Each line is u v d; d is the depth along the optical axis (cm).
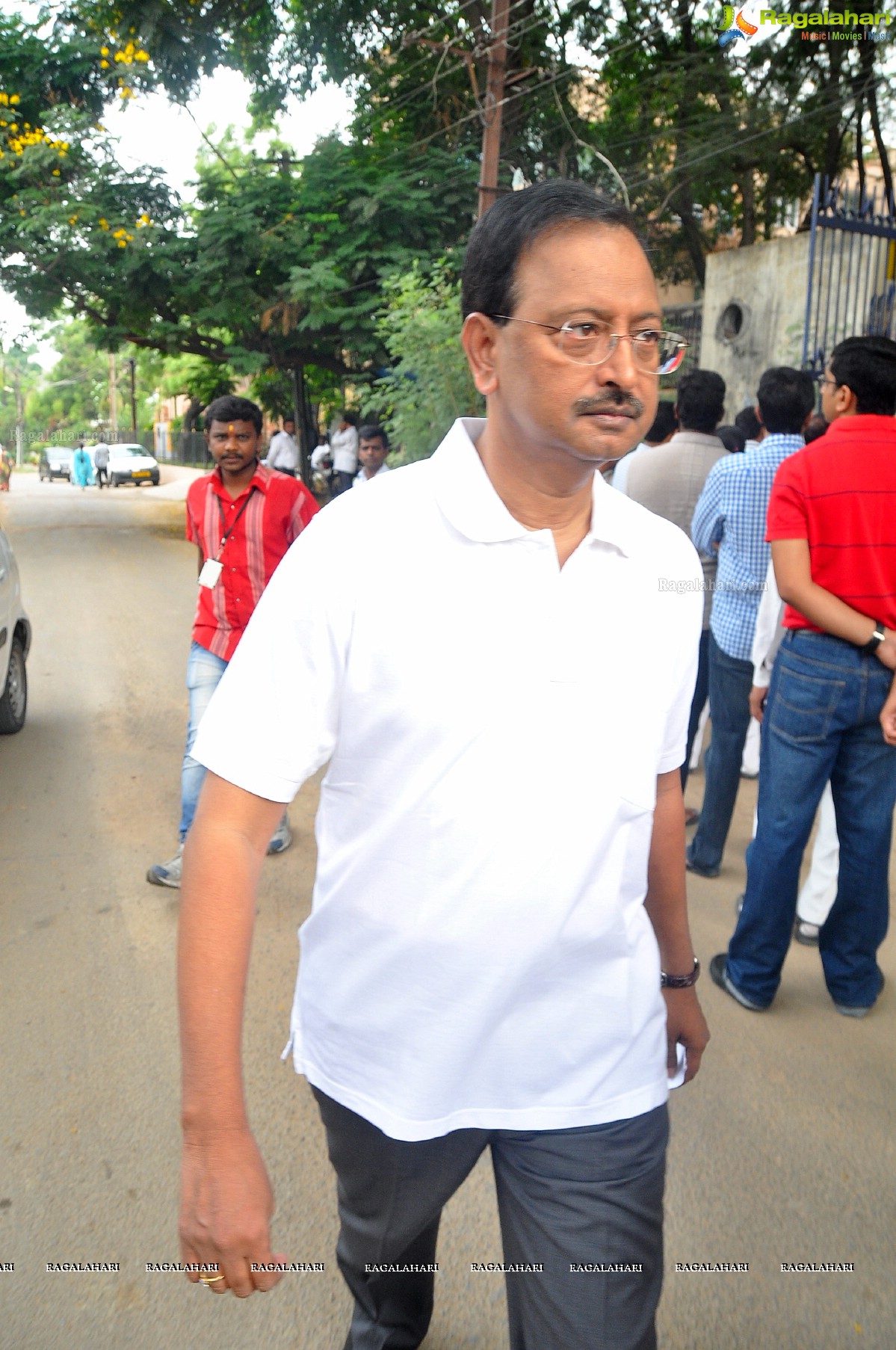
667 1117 144
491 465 127
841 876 310
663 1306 210
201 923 118
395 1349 170
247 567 391
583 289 113
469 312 124
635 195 1539
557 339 115
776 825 304
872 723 291
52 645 883
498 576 120
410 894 124
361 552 119
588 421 116
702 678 428
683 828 155
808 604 279
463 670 119
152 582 1255
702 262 1700
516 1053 132
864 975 316
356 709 122
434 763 121
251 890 122
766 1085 284
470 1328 204
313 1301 212
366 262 1351
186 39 1437
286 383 2083
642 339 118
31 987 336
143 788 531
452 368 1016
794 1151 257
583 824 124
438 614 119
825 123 1466
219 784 123
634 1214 134
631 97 1580
